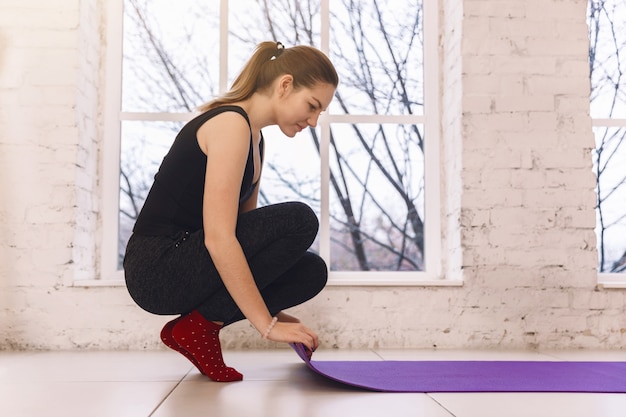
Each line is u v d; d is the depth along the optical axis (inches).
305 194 138.4
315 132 139.6
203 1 141.6
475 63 126.3
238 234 75.5
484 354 109.6
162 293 74.9
